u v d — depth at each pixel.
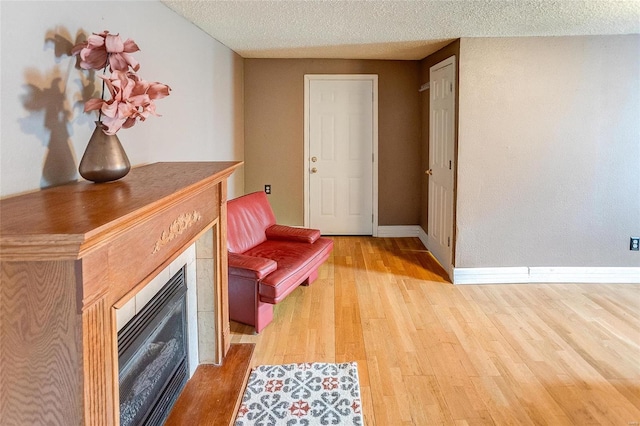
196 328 2.58
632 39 3.92
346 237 5.89
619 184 4.10
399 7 3.04
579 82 3.98
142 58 2.59
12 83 1.51
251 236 3.94
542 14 3.20
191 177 1.95
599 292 3.97
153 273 1.57
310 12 3.17
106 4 2.15
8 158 1.50
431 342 3.04
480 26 3.58
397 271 4.55
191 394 2.31
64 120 1.80
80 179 1.92
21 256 1.03
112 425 1.29
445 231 4.56
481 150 4.07
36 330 1.10
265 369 2.68
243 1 2.89
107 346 1.25
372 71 5.64
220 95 4.39
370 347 2.97
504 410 2.29
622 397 2.40
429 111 5.20
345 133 5.75
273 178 5.77
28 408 1.13
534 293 3.95
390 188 5.84
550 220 4.16
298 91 5.64
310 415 2.26
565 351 2.90
